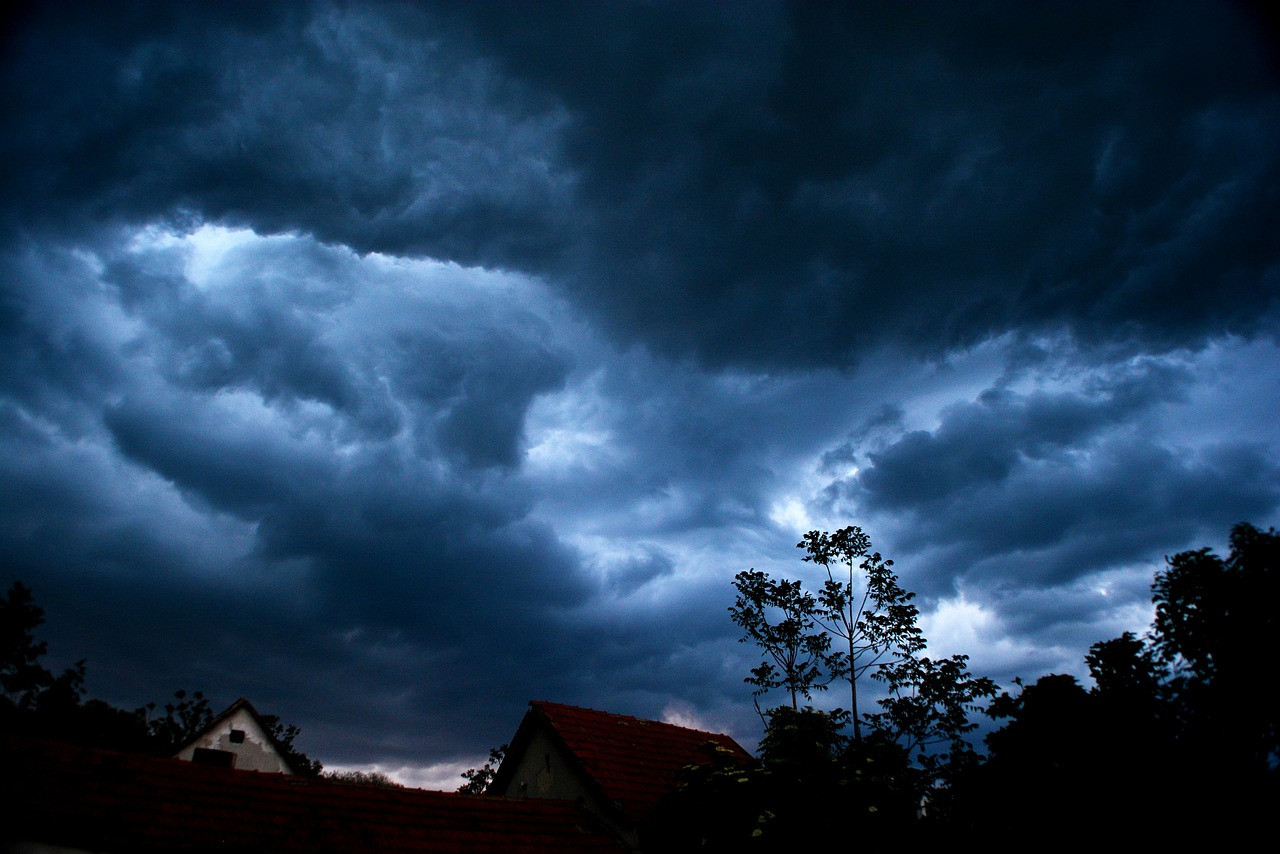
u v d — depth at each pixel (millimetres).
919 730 19203
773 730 18750
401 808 15898
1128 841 13727
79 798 12547
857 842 16562
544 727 21766
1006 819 15859
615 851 17469
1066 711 15477
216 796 13953
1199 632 13477
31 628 31578
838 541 22406
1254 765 12828
